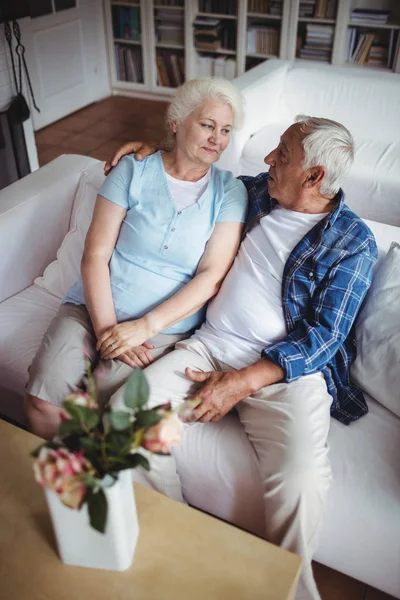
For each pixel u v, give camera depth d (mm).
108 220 1586
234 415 1479
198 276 1562
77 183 1956
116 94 5340
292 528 1220
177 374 1443
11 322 1710
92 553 981
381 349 1438
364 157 2789
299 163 1418
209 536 1067
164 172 1587
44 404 1433
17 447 1225
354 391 1491
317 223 1479
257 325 1486
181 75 5113
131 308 1574
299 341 1412
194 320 1634
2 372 1592
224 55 4945
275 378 1387
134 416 861
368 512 1233
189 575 1004
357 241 1436
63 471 766
